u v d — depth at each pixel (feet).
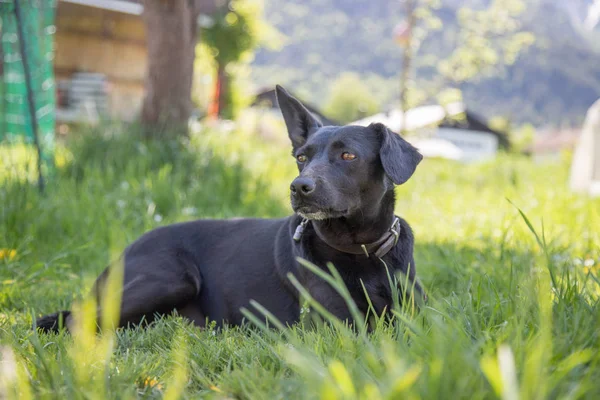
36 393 7.73
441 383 6.45
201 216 24.00
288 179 33.53
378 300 12.16
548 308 8.29
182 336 10.64
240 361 9.33
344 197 11.94
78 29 60.18
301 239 12.44
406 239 12.89
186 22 33.71
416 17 82.89
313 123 13.96
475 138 208.64
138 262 13.70
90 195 23.52
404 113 86.22
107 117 32.37
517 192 35.83
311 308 12.20
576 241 20.67
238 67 90.38
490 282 10.52
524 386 6.14
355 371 7.36
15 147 34.24
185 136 32.83
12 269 17.17
